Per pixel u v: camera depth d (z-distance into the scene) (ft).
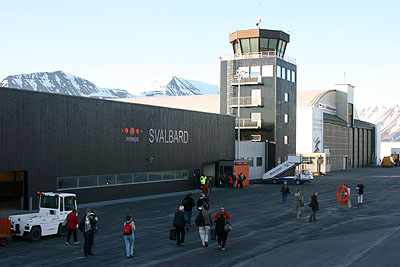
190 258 57.67
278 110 222.07
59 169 109.81
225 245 65.82
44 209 74.59
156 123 142.72
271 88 220.84
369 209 107.24
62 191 110.93
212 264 54.54
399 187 172.14
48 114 107.34
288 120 232.73
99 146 121.39
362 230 78.33
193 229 79.77
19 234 68.44
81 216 92.63
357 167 372.38
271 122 220.23
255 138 223.10
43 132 106.01
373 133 415.85
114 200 124.16
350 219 91.25
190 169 159.12
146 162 138.10
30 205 101.96
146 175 138.82
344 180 213.46
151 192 139.95
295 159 192.03
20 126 100.78
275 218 92.38
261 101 221.05
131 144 132.36
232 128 187.62
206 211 65.26
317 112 281.74
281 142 224.94
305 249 62.95
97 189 120.78
